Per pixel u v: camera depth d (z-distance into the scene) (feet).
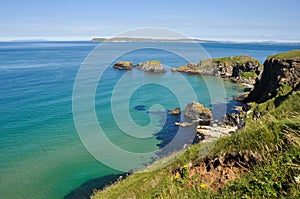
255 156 22.45
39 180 82.84
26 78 268.21
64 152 99.30
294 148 19.79
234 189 19.83
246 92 207.82
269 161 20.34
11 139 111.04
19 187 79.15
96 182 81.20
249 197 17.85
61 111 148.25
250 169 21.57
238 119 122.62
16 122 130.82
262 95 175.94
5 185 79.87
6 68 361.71
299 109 38.73
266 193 17.53
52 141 108.58
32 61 456.86
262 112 111.96
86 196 74.79
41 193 76.69
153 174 35.40
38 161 93.76
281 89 144.56
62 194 76.28
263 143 23.32
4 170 87.66
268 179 18.34
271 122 25.96
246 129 29.14
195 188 23.61
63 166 89.97
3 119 135.23
